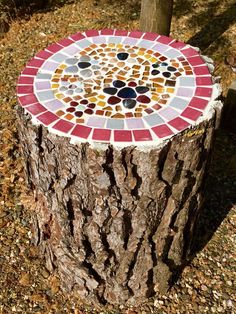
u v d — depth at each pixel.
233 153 0.90
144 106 0.56
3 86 1.02
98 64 0.62
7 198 0.80
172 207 0.59
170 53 0.64
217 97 0.57
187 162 0.55
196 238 0.76
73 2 1.28
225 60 1.07
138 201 0.57
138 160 0.52
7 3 1.22
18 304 0.68
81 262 0.64
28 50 1.12
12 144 0.88
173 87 0.58
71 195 0.57
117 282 0.66
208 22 1.21
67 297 0.69
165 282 0.68
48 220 0.64
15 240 0.75
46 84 0.59
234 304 0.69
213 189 0.84
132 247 0.62
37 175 0.60
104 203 0.56
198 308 0.68
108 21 1.21
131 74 0.60
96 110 0.55
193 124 0.53
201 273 0.72
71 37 0.68
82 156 0.52
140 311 0.68
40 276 0.71
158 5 0.92
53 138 0.52
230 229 0.78
